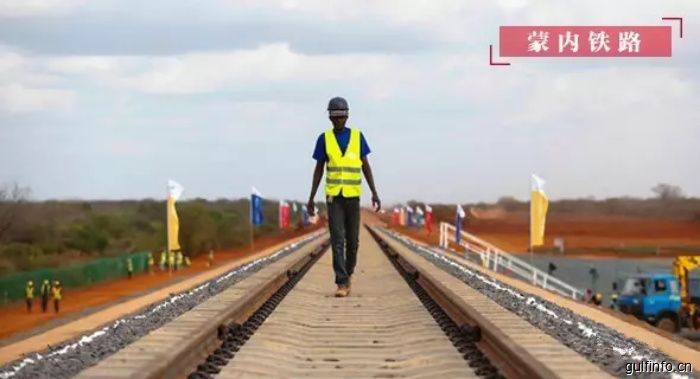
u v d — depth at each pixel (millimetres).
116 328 31234
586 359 22938
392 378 22062
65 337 31312
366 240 145000
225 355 24422
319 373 22688
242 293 43000
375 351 26500
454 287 46656
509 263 125188
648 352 26188
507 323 30625
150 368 17500
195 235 182375
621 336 30812
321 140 40125
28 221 185875
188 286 58219
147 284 115250
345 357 25359
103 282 118625
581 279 166000
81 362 23750
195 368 21797
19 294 99812
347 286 42938
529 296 47031
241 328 28500
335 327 32031
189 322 31391
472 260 118312
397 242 126375
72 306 93312
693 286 89000
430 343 27406
